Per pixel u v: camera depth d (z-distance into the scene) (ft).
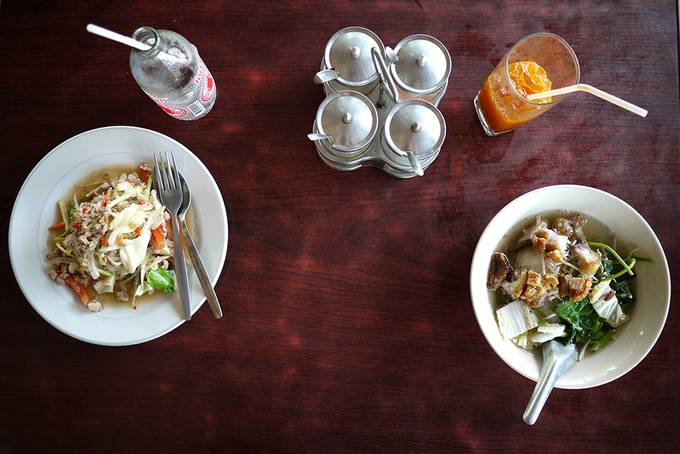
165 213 2.19
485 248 1.97
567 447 2.14
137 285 2.16
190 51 1.94
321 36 2.24
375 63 1.91
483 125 2.21
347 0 2.24
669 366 2.15
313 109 2.23
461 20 2.24
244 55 2.24
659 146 2.23
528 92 2.10
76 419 2.15
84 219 2.11
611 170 2.22
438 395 2.16
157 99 1.97
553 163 2.22
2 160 2.20
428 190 2.21
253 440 2.16
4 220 2.19
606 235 2.09
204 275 2.06
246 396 2.16
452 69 2.24
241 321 2.17
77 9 2.22
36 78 2.21
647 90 2.25
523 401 2.15
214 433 2.15
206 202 2.10
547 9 2.25
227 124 2.22
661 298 1.95
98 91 2.21
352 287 2.19
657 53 2.25
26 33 2.21
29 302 2.08
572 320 2.02
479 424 2.15
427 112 1.94
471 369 2.16
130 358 2.16
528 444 2.15
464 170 2.21
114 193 2.14
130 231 2.11
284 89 2.23
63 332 2.10
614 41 2.26
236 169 2.21
